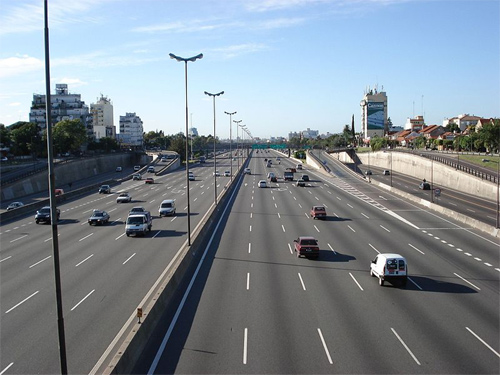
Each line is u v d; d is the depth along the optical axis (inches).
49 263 1430.9
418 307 1027.3
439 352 798.5
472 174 3417.8
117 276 1258.6
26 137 5777.6
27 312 997.2
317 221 2212.1
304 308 1016.2
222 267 1364.4
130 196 3299.7
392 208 2650.1
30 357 779.4
